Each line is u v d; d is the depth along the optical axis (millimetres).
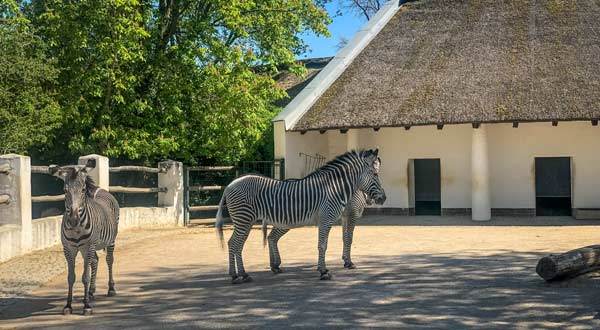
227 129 21281
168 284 10766
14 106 19781
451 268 11383
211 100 22094
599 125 20359
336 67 22469
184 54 21828
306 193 10719
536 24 22391
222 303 9164
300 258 13133
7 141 18891
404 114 19297
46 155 23141
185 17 22953
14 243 13477
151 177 24531
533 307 8359
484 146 19969
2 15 20359
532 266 11398
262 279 10906
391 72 21688
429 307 8531
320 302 8992
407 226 18891
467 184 21562
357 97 20797
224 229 18922
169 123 22234
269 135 23625
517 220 19828
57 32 20594
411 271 11180
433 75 20906
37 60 20016
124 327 8055
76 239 8625
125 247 15242
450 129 21719
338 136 23562
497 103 18875
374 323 7828
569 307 8297
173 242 16000
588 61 19859
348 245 11703
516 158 21203
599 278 9625
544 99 18594
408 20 24672
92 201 9047
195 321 8234
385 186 22375
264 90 21969
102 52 19875
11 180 13844
